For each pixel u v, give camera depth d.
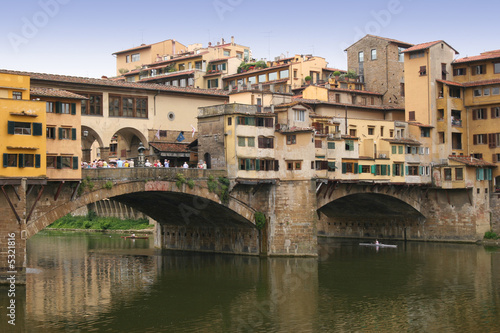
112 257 81.12
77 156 60.72
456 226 93.81
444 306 54.56
